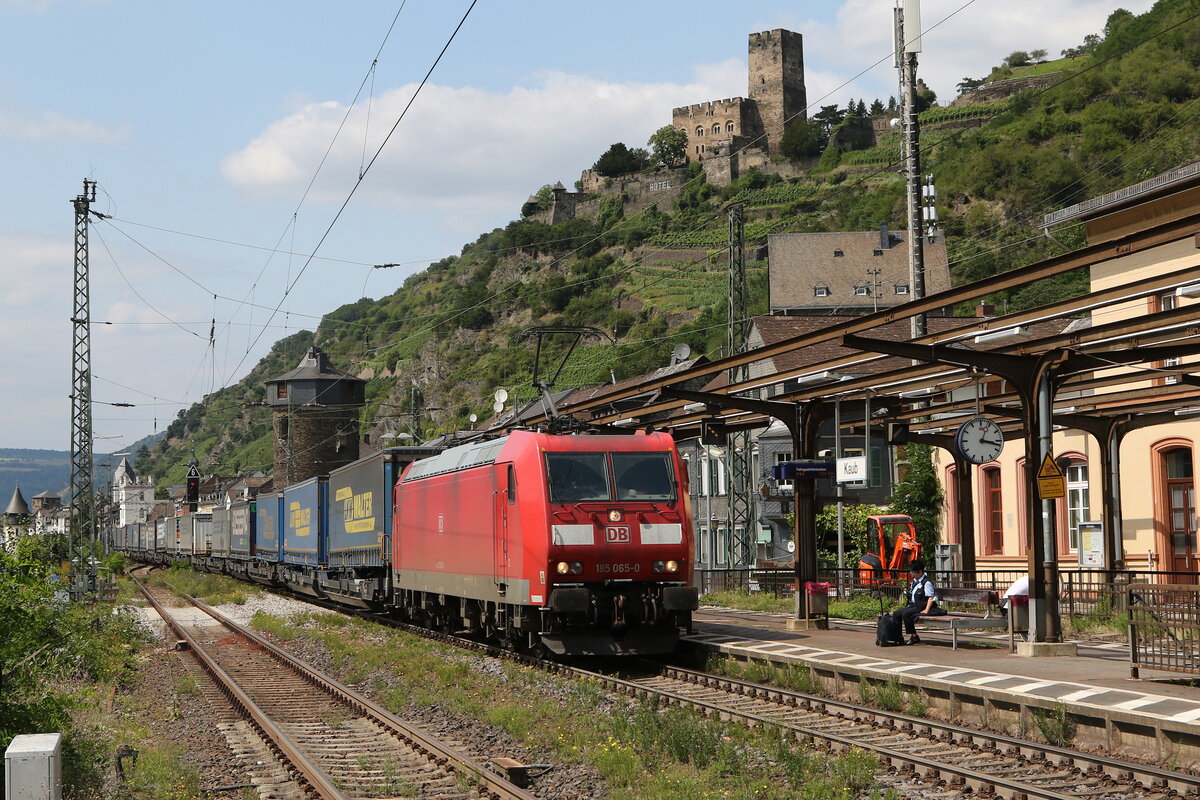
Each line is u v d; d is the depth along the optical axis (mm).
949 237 100250
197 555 68312
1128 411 23500
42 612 13070
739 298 36688
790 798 9391
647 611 18203
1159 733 10078
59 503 160375
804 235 87000
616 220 153250
